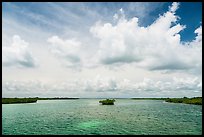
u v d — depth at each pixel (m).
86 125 30.62
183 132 25.16
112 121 34.25
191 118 36.94
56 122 33.69
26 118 38.69
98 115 43.19
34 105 81.25
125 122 33.19
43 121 34.88
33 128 28.48
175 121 33.53
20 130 27.20
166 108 59.47
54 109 59.97
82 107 67.94
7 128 28.59
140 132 25.53
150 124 30.80
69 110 56.03
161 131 25.66
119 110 54.84
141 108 61.09
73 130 27.08
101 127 29.00
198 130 26.09
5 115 44.06
